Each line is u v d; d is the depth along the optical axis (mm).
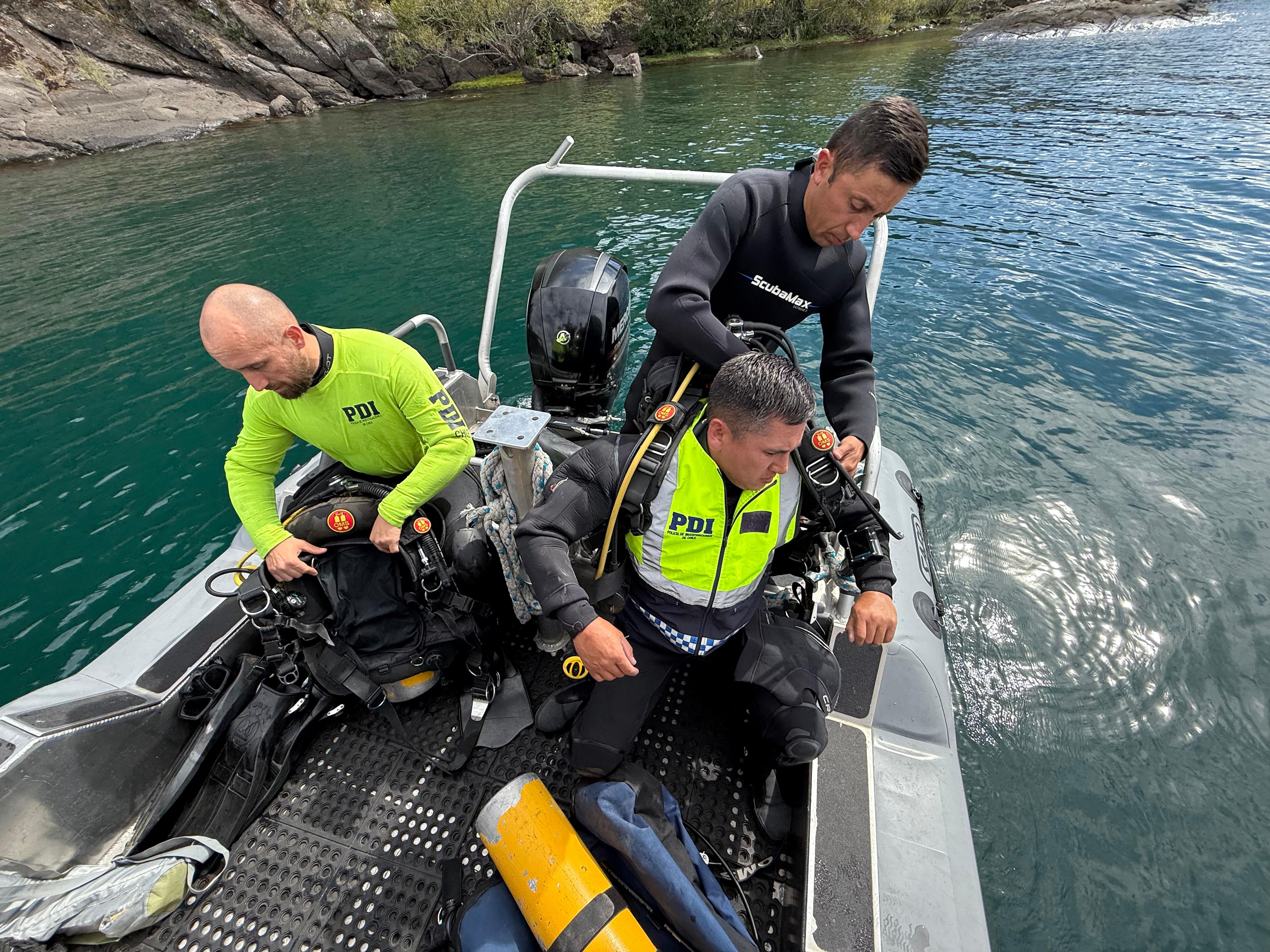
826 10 32344
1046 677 2896
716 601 1421
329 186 11711
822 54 28281
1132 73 17766
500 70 25984
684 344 1392
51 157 15406
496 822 1343
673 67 27750
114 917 1400
